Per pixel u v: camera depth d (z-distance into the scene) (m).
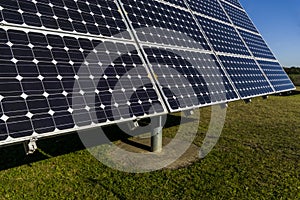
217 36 15.99
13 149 11.43
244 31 21.59
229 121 17.14
